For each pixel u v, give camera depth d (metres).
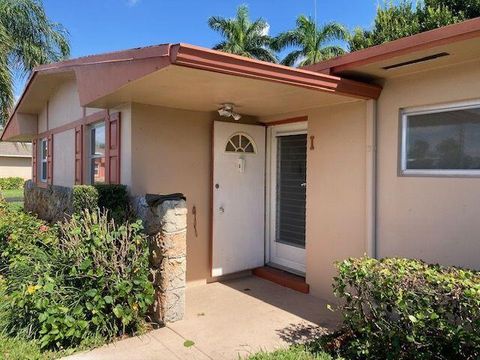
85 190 4.86
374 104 4.31
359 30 14.67
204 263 5.59
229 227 5.73
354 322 3.32
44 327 3.43
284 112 5.51
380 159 4.29
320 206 4.98
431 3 11.76
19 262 4.66
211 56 3.10
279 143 6.09
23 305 3.56
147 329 3.99
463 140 3.64
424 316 2.78
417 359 2.90
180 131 5.29
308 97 4.36
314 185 5.06
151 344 3.66
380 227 4.29
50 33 12.01
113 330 3.73
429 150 3.91
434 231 3.82
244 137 5.91
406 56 3.46
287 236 5.97
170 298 4.13
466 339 2.66
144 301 3.87
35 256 4.55
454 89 3.66
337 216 4.75
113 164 5.39
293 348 3.53
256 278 5.90
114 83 4.01
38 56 11.59
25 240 5.51
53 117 9.09
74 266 3.78
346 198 4.64
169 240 4.08
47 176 9.71
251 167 5.95
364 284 3.22
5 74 10.38
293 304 4.78
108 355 3.43
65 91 8.15
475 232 3.52
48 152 9.54
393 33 12.38
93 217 4.20
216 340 3.76
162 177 5.14
